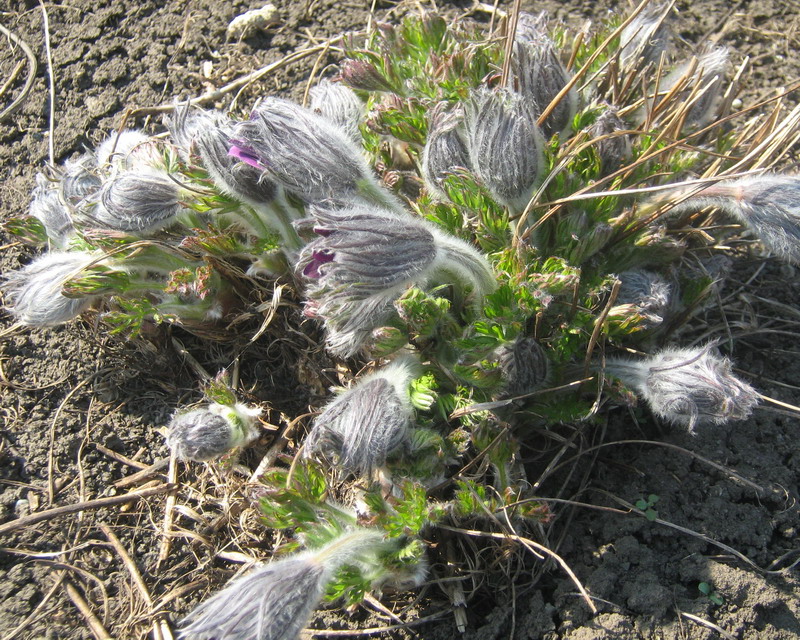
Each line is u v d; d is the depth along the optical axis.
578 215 0.22
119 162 0.25
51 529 0.23
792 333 0.25
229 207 0.23
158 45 0.33
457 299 0.23
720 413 0.20
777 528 0.22
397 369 0.21
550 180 0.22
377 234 0.18
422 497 0.19
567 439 0.22
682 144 0.23
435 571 0.21
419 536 0.20
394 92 0.26
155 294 0.24
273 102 0.21
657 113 0.24
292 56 0.31
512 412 0.22
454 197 0.22
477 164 0.21
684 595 0.21
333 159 0.21
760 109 0.31
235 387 0.25
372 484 0.20
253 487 0.22
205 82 0.32
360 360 0.24
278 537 0.22
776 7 0.34
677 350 0.22
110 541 0.23
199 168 0.22
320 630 0.21
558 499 0.21
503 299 0.21
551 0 0.34
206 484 0.23
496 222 0.22
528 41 0.24
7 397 0.26
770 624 0.20
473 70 0.25
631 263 0.24
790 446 0.23
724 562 0.21
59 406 0.25
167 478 0.24
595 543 0.22
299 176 0.21
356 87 0.26
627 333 0.22
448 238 0.20
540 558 0.21
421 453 0.20
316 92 0.26
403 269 0.19
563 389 0.22
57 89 0.32
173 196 0.23
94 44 0.33
